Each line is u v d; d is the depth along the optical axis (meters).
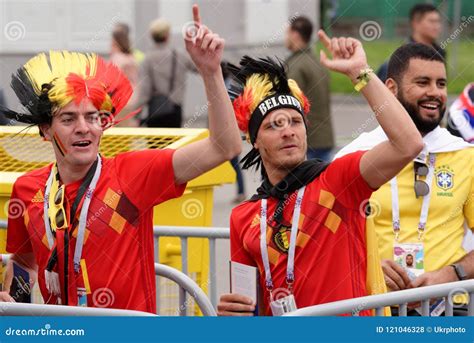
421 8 19.55
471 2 49.72
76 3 34.62
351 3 55.06
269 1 36.88
